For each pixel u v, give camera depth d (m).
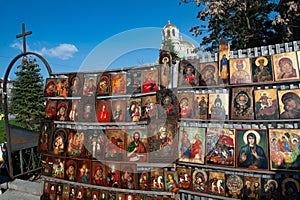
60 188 4.52
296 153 3.07
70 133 4.58
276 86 3.30
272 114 3.24
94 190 4.19
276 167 3.13
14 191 5.25
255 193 3.23
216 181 3.48
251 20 11.80
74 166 4.44
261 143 3.26
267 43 11.30
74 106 4.66
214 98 3.64
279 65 3.27
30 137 5.95
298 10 8.45
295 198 3.02
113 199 4.01
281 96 3.24
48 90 4.97
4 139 11.50
